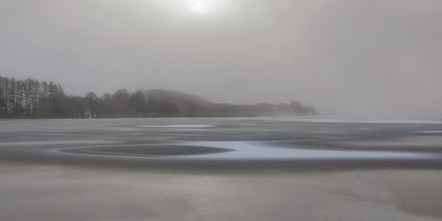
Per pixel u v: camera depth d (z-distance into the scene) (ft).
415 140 136.26
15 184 60.90
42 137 156.87
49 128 244.01
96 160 85.87
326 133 180.24
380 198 51.65
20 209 47.06
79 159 87.45
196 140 138.82
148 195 53.72
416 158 87.56
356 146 114.93
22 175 68.44
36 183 61.67
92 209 47.06
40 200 51.13
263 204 49.01
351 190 56.18
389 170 72.02
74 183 61.52
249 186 59.11
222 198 51.96
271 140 137.90
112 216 44.37
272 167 75.82
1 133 186.60
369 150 103.96
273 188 57.72
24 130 217.15
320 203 49.32
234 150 104.58
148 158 88.79
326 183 60.90
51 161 84.43
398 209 46.60
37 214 45.06
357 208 47.01
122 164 80.07
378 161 82.99
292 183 61.11
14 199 51.57
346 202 49.75
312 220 42.73
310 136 158.71
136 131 204.23
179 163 81.20
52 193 54.90
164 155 94.17
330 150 104.17
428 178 64.39
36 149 108.27
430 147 111.45
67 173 70.18
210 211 46.26
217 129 224.94
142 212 45.91
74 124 324.80
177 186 59.26
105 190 56.75
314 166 76.74
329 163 80.48
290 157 89.92
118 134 176.45
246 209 46.93
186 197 52.60
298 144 121.49
